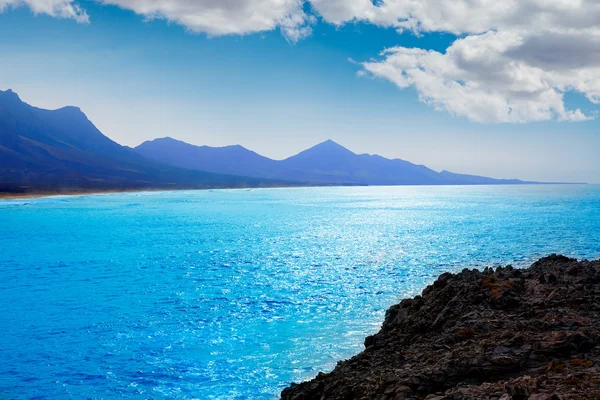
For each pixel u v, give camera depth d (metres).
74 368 18.86
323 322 25.02
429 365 13.13
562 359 12.46
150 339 22.41
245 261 46.53
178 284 35.41
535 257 46.72
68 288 34.12
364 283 35.28
